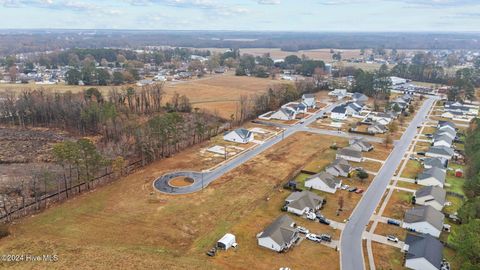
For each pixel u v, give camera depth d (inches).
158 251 1860.2
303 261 1797.5
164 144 3284.9
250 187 2657.5
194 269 1697.8
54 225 2102.6
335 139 3875.5
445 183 2743.6
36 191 2559.1
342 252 1873.8
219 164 3110.2
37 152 3464.6
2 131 4089.6
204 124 4047.7
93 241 1943.9
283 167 3058.6
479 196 2181.3
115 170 2847.0
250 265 1759.4
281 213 2287.2
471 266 1520.7
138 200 2431.1
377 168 3043.8
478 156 2714.1
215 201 2432.3
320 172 2773.1
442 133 3828.7
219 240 1910.7
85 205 2354.8
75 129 4165.8
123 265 1711.4
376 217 2235.5
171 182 2721.5
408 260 1749.5
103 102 4527.6
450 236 1948.8
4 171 2987.2
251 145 3644.2
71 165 2706.7
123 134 3720.5
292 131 4175.7
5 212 2233.0
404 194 2554.1
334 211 2308.1
